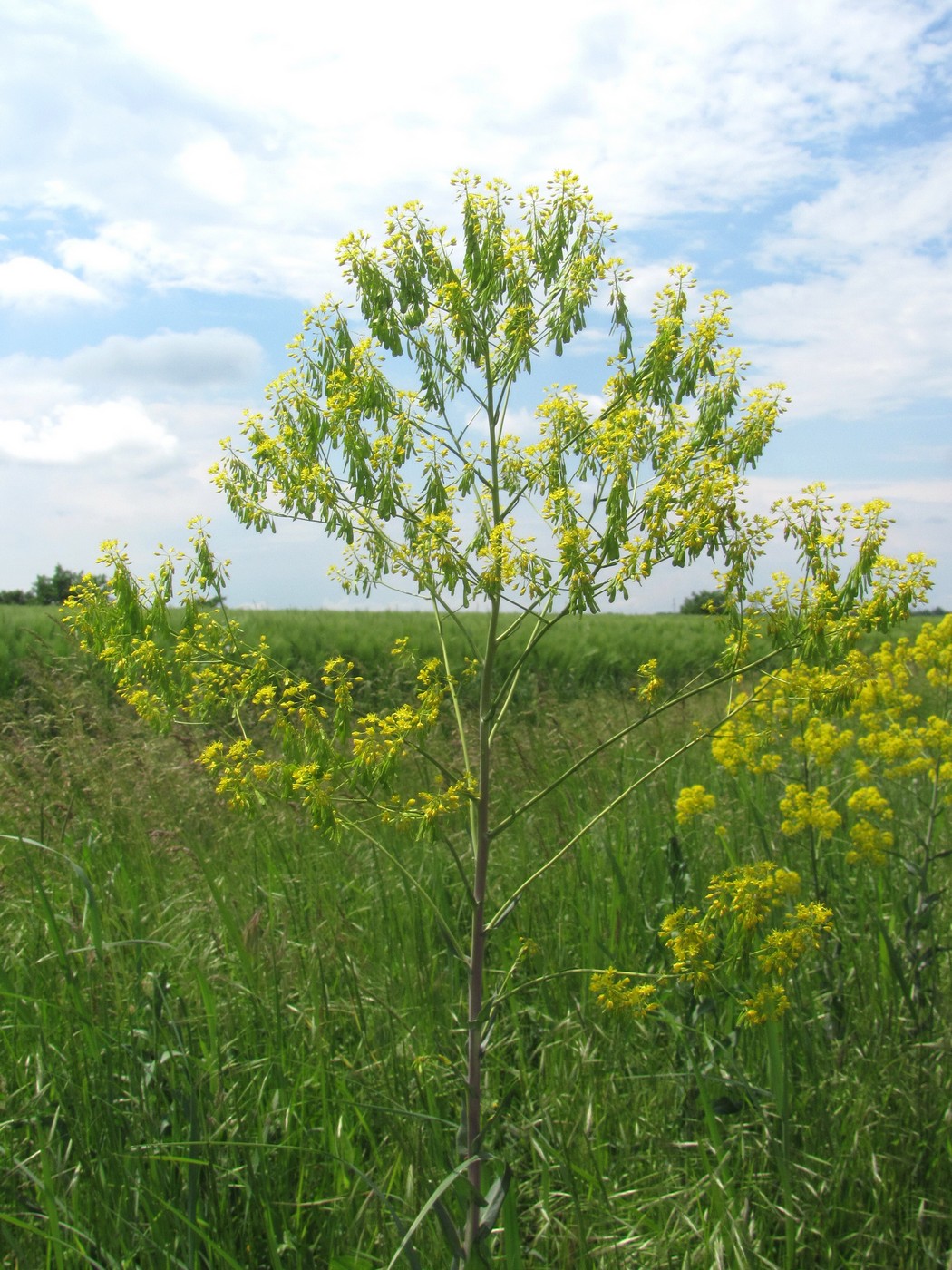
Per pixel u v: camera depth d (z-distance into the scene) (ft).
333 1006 10.40
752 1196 8.23
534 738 21.61
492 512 7.36
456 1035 10.13
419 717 6.34
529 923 12.57
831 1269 7.36
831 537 6.54
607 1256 7.38
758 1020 6.70
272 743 15.40
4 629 33.65
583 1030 9.99
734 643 6.69
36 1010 9.55
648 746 21.08
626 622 61.11
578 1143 8.60
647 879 14.05
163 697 7.20
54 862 13.79
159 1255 6.94
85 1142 7.76
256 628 41.24
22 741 18.51
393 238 7.25
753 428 7.04
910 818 15.98
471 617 44.86
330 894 13.03
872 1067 9.41
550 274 7.47
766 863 6.66
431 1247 7.11
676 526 6.31
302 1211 7.85
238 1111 8.56
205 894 13.05
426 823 6.21
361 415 7.14
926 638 13.26
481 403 7.24
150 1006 8.87
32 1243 6.98
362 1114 8.50
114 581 6.88
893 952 10.00
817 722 11.86
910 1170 8.37
